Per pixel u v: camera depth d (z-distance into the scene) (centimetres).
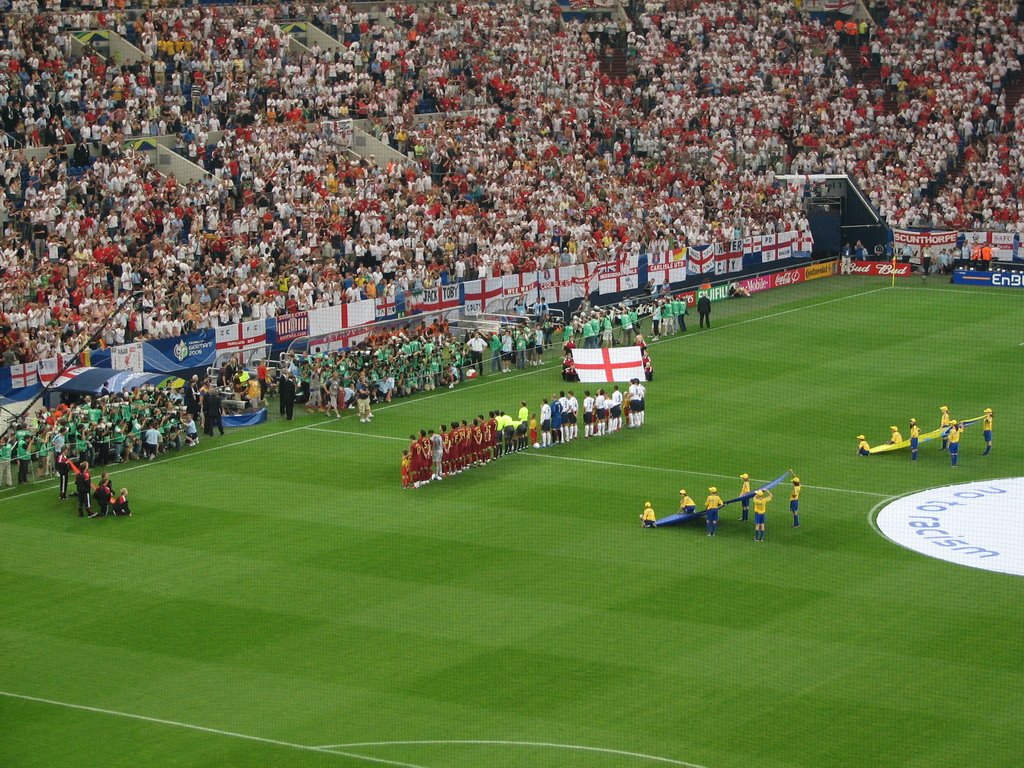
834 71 14762
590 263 11575
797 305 12012
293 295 10075
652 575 6244
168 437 8200
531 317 10788
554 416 8212
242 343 9556
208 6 13250
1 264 9500
